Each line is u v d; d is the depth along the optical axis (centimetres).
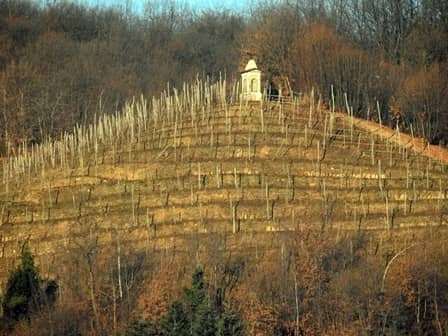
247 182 11931
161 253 9994
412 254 9250
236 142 12925
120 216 11338
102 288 8962
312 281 8662
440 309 8638
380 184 11938
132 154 12825
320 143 12988
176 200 11638
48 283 9431
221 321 7150
